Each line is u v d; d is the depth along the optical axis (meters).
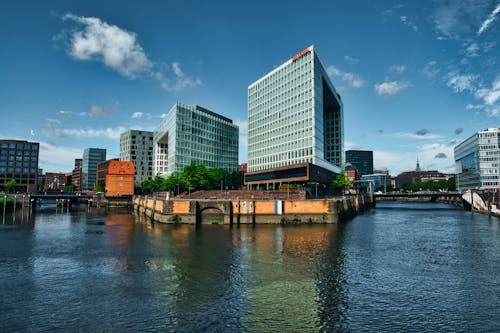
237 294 26.36
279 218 75.62
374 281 29.83
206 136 171.25
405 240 51.66
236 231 62.03
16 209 126.31
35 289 27.56
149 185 167.00
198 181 118.12
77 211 120.19
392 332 20.00
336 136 174.50
